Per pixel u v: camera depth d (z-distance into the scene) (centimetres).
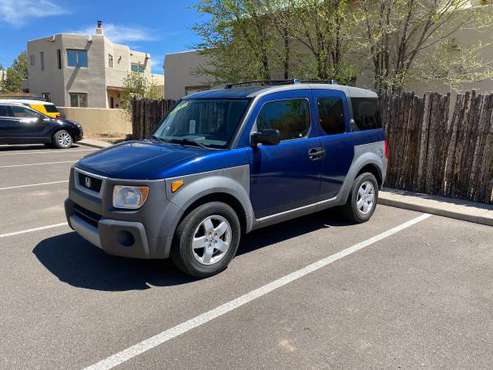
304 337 308
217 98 479
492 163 661
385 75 1108
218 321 331
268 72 1245
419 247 500
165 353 289
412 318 335
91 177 404
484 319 334
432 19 1002
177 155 402
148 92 2412
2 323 325
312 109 504
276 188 461
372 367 273
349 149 546
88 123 2359
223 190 407
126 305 356
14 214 633
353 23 1018
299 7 1051
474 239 530
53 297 369
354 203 570
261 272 426
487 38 1055
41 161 1186
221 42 1256
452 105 1113
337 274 421
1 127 1398
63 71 3316
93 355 286
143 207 368
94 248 489
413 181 767
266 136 420
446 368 273
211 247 410
